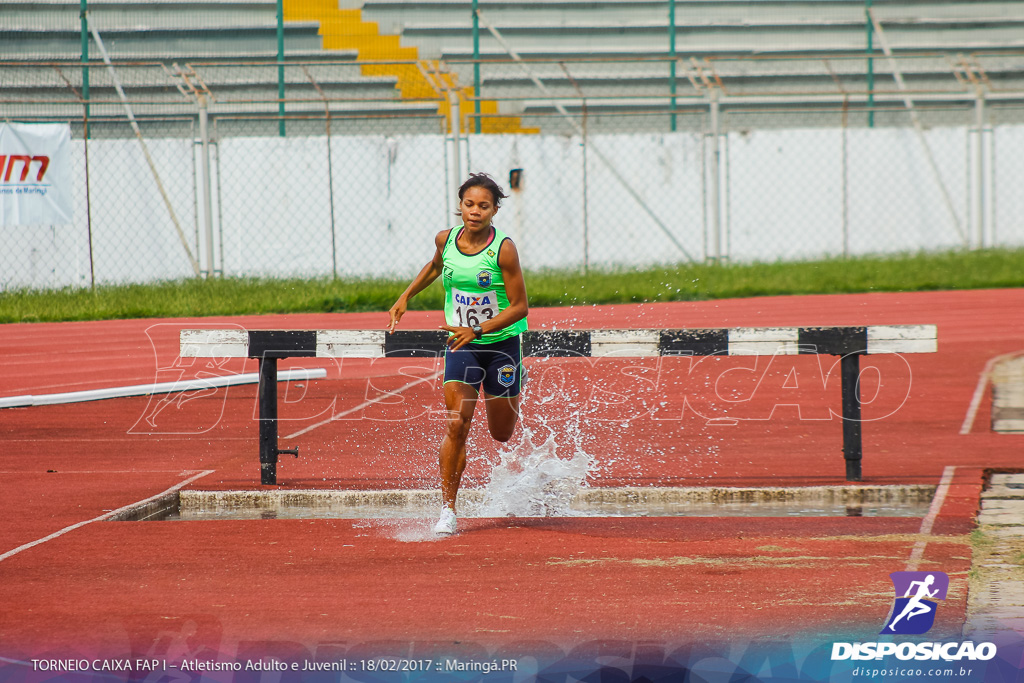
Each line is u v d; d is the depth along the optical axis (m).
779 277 59.88
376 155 67.06
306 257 67.00
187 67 60.72
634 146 70.00
